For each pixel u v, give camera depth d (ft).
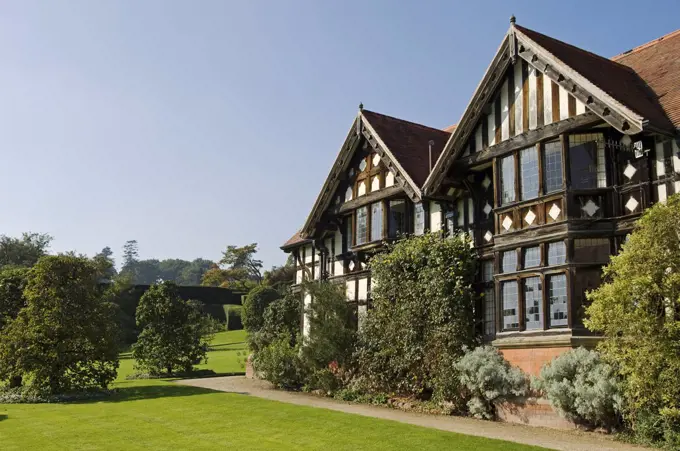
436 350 55.98
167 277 532.32
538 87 52.11
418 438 40.09
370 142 69.82
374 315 63.36
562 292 48.44
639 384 38.63
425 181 61.77
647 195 45.80
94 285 71.67
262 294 157.89
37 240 229.86
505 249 53.01
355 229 72.95
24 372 66.03
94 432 43.73
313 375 68.64
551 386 45.03
